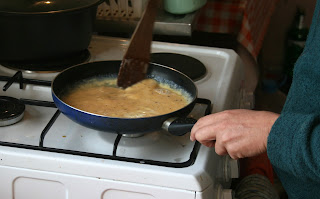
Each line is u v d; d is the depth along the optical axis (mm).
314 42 878
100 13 1606
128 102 1066
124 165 908
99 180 921
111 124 895
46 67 1301
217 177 1029
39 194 969
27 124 1059
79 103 1047
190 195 897
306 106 885
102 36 1562
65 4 1286
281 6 2754
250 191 1166
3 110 1062
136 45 994
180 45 1525
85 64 1144
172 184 896
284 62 2877
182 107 1004
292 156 756
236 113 895
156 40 1715
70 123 1073
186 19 1591
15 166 938
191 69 1348
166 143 1021
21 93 1191
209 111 1108
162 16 1613
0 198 982
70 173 927
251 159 1386
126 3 1577
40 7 1260
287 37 2836
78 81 1133
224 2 2053
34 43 1218
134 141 1021
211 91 1255
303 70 883
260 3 2102
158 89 1140
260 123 864
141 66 1011
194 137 920
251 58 2049
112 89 1137
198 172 901
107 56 1446
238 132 869
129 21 1598
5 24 1171
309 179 775
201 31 2127
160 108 1046
